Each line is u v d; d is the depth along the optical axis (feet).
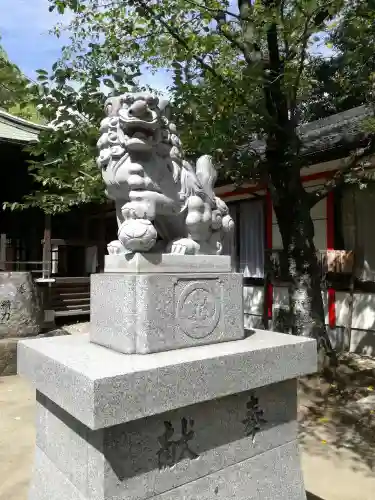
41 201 20.30
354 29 14.85
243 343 8.30
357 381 19.02
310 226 18.15
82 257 42.80
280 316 23.24
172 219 8.68
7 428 15.55
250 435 8.07
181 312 7.73
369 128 15.94
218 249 9.37
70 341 8.73
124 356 7.13
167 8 16.74
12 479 11.80
